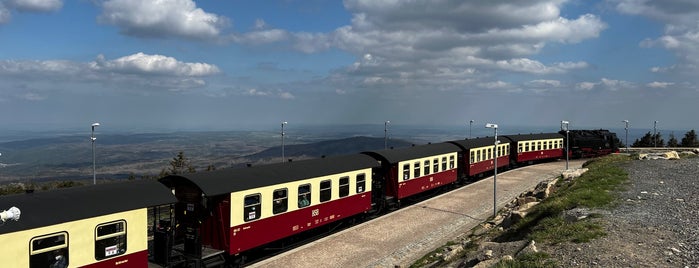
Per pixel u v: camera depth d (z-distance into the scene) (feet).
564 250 42.78
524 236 56.70
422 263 61.21
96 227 44.42
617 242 43.88
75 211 43.06
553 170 169.37
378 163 91.91
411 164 103.09
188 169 156.97
